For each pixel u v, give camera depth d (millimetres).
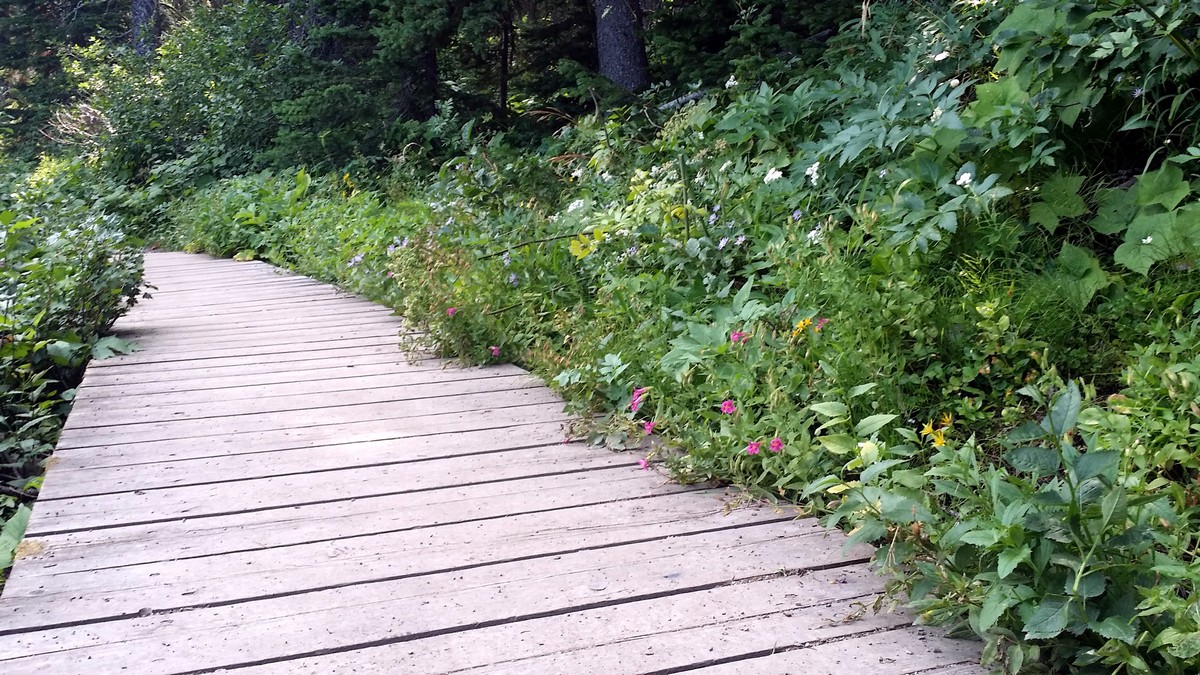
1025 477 2928
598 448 3654
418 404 4242
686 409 3660
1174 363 3072
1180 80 4070
